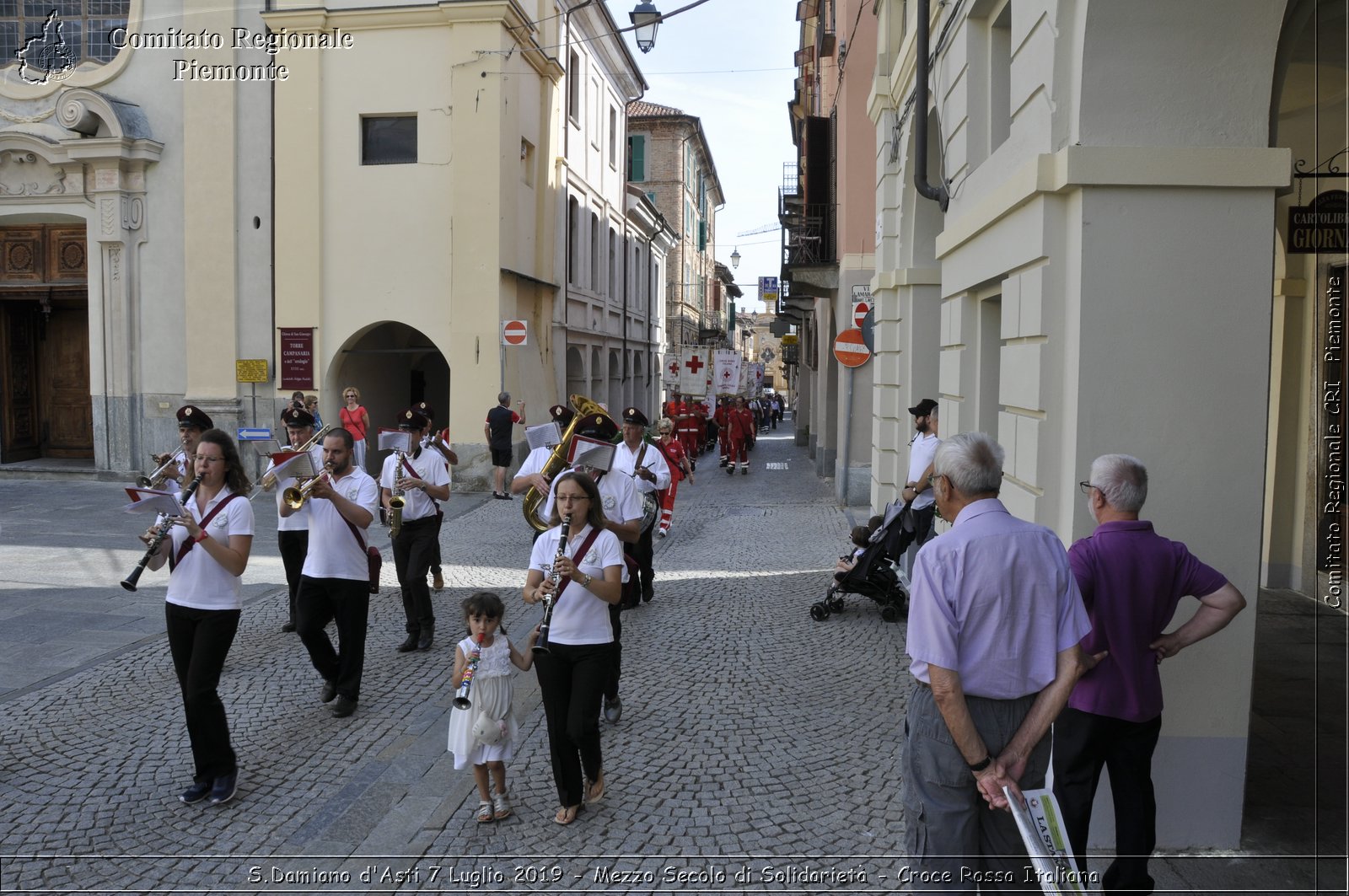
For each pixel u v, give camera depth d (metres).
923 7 8.55
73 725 6.38
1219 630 4.39
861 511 16.20
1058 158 4.89
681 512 16.50
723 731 6.26
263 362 18.45
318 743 6.13
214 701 5.25
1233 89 4.80
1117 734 4.09
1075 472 4.84
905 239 12.51
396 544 8.29
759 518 15.76
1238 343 4.78
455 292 18.17
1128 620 4.03
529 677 7.62
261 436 17.95
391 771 5.71
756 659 7.82
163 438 18.95
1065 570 3.41
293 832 4.97
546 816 5.12
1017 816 3.14
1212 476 4.79
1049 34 5.14
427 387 24.47
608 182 28.84
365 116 18.47
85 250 19.50
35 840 4.87
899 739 6.10
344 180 18.44
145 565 5.16
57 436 21.14
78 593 9.98
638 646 8.22
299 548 8.52
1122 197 4.79
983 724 3.34
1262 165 4.71
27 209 18.89
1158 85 4.80
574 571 4.87
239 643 8.34
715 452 32.25
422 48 18.22
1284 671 7.29
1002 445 5.81
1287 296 9.45
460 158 18.11
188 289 18.61
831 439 21.75
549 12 21.33
